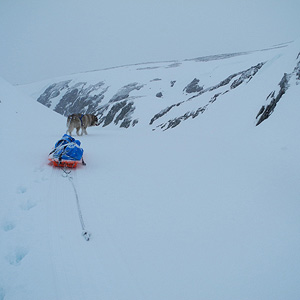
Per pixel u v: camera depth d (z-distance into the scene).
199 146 8.08
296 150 5.74
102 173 5.07
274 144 6.66
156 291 2.06
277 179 4.60
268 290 2.07
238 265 2.39
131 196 3.97
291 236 2.90
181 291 2.06
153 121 36.19
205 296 2.00
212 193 4.13
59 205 3.51
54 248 2.56
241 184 4.50
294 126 6.99
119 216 3.32
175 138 10.38
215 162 5.95
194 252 2.60
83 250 2.57
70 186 4.23
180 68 93.19
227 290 2.07
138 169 5.43
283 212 3.46
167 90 74.81
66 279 2.16
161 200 3.85
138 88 80.81
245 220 3.27
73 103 93.88
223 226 3.12
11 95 14.41
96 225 3.06
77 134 11.19
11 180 4.12
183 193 4.13
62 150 5.16
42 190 3.93
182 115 24.06
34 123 12.45
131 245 2.70
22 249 2.56
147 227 3.07
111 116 53.72
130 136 11.41
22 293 1.99
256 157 6.14
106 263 2.40
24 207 3.37
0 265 2.28
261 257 2.52
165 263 2.42
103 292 2.04
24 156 5.68
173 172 5.24
